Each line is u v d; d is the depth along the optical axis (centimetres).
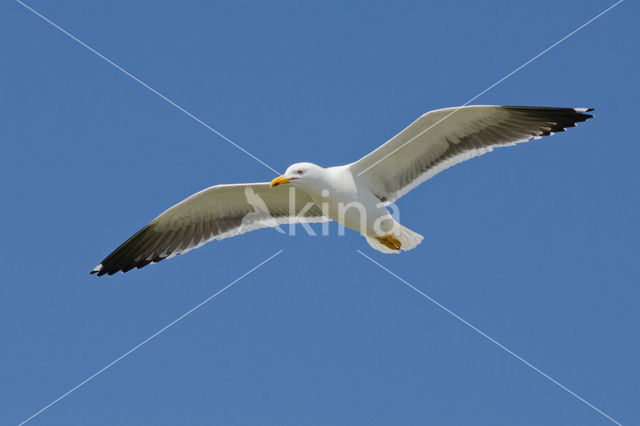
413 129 1092
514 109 1113
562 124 1146
